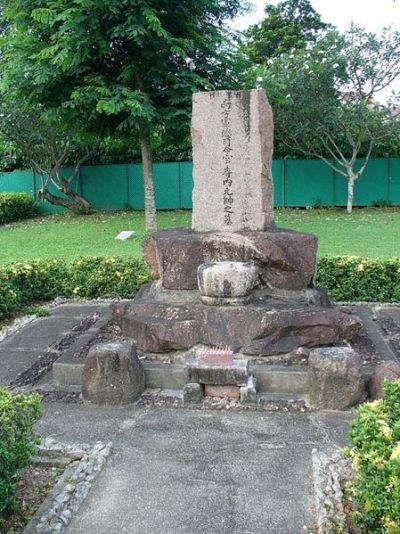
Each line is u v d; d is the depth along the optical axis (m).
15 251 10.19
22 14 8.94
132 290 6.62
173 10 9.36
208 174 4.54
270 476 2.73
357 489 2.19
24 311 5.99
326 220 13.05
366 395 3.60
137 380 3.70
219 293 4.01
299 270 4.30
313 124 14.25
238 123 4.43
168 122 9.70
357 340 4.34
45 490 2.59
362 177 16.06
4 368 4.43
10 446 2.35
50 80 9.22
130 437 3.18
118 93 8.98
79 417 3.48
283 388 3.74
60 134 13.91
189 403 3.62
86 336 4.62
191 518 2.41
